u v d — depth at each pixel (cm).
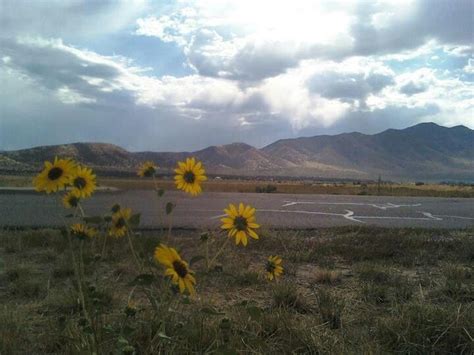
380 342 377
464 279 578
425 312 413
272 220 1091
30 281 509
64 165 272
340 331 404
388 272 589
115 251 635
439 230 938
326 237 855
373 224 1059
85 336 296
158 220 1019
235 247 733
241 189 2936
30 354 333
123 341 261
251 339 350
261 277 555
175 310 342
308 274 611
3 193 1759
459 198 2162
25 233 772
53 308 438
